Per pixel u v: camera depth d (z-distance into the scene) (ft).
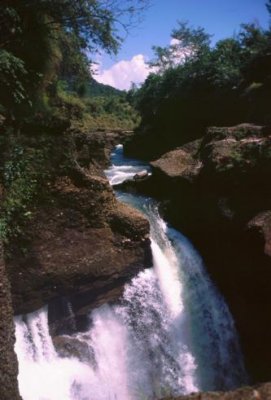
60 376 24.13
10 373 17.03
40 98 43.80
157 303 29.71
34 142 25.07
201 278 32.42
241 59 76.38
